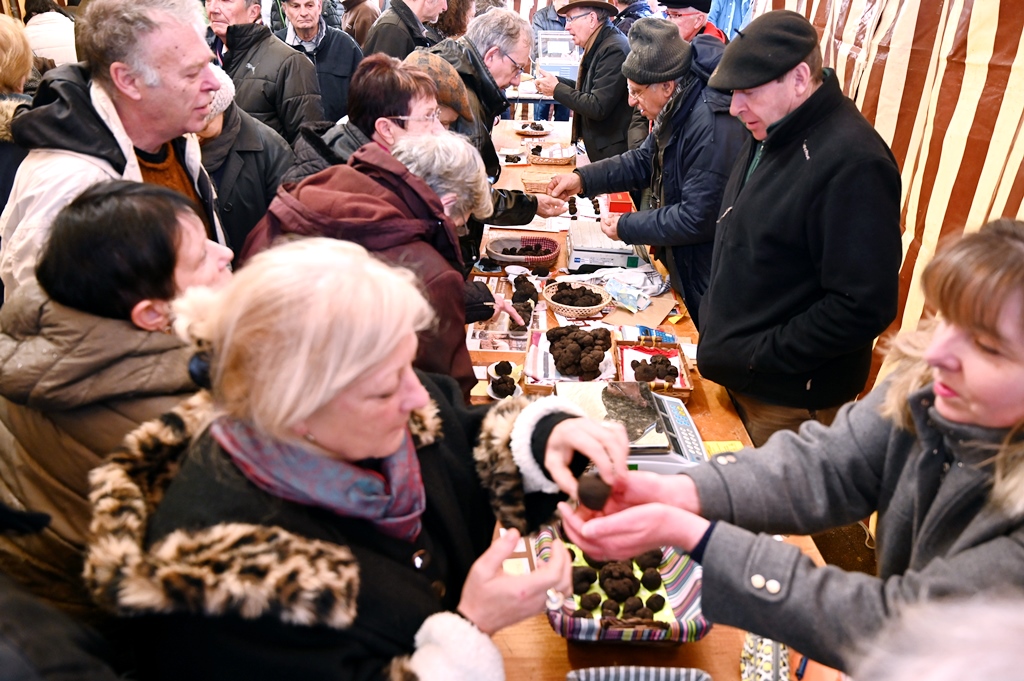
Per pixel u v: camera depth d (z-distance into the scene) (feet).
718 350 7.28
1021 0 7.32
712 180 8.68
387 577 3.06
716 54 8.74
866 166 6.07
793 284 6.82
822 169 6.24
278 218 5.36
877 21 9.93
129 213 3.78
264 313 2.52
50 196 5.71
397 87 7.03
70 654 2.30
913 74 9.20
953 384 3.03
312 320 2.50
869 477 4.09
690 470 4.22
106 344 3.73
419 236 5.49
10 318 3.92
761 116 6.55
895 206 6.22
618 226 9.39
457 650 2.91
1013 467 2.98
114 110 5.95
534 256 9.54
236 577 2.52
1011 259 2.75
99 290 3.75
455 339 5.40
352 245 2.91
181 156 6.81
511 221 10.07
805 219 6.43
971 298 2.80
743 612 3.51
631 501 4.14
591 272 9.55
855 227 6.14
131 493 2.95
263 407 2.56
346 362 2.53
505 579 3.18
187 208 4.07
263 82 10.66
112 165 5.97
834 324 6.40
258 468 2.86
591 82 13.97
